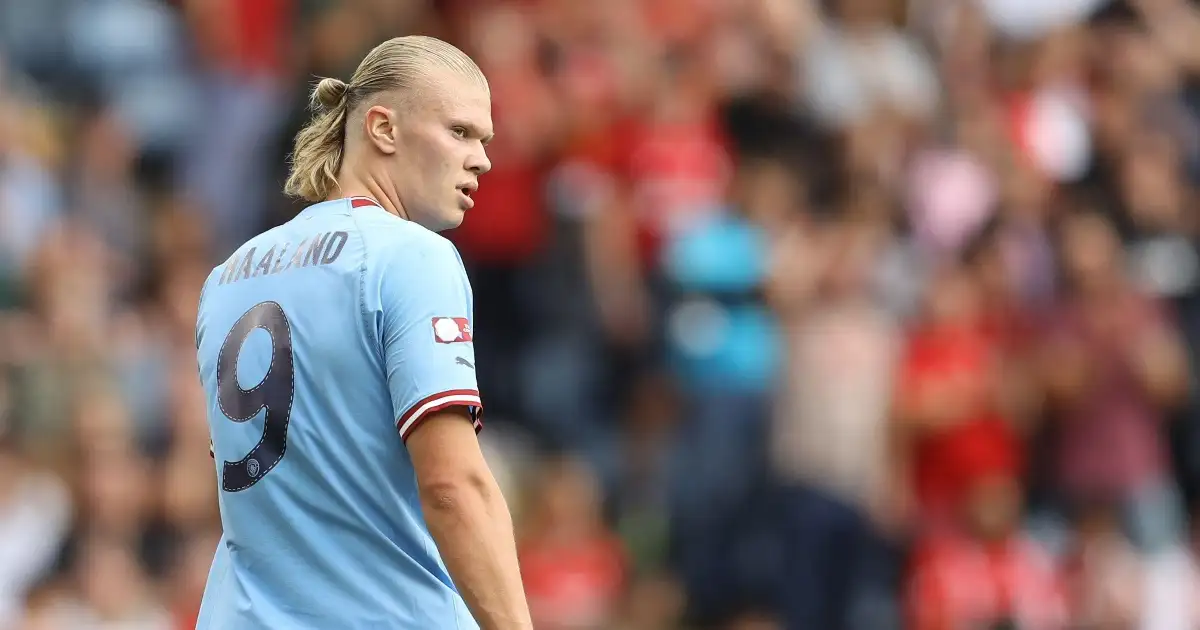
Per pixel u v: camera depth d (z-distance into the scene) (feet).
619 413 103.65
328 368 37.14
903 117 118.83
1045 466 105.19
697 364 101.24
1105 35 128.57
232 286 39.11
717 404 99.55
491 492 36.06
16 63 112.27
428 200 39.37
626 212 106.83
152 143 110.63
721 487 95.76
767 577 91.61
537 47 112.78
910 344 101.65
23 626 85.61
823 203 110.32
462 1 110.73
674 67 115.44
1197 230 120.06
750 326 102.27
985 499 97.76
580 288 104.32
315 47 104.12
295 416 37.27
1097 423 104.47
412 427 36.14
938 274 108.37
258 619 37.11
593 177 107.86
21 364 91.09
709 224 106.11
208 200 105.81
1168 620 103.40
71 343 92.17
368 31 104.06
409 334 36.60
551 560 94.22
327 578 37.04
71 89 112.68
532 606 92.58
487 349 104.68
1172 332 113.91
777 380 98.43
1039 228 113.19
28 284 96.17
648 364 103.76
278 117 105.40
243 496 37.73
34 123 106.73
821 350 97.45
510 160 106.01
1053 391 105.19
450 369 36.40
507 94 107.55
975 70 127.95
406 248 37.52
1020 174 116.47
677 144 109.29
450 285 37.40
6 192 101.04
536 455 99.81
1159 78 126.11
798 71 115.85
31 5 113.50
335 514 37.09
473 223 104.99
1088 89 126.82
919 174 115.14
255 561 37.63
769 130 113.50
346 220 38.37
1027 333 107.96
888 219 110.93
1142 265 116.26
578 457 100.73
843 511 92.94
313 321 37.45
